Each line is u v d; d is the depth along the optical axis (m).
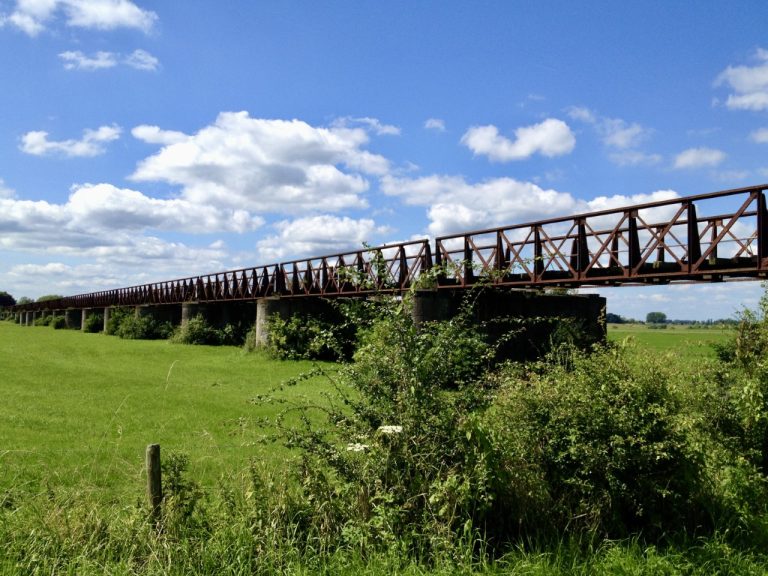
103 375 21.41
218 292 37.59
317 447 5.34
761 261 11.80
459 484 4.81
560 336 16.45
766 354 6.31
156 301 49.56
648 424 5.05
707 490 5.44
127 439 10.53
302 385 17.31
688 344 7.00
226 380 19.89
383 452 5.04
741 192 12.20
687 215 13.26
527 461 5.34
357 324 5.99
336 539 4.82
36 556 4.52
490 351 5.94
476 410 5.36
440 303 18.23
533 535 4.95
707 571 4.62
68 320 69.00
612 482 5.00
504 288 17.81
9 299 161.88
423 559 4.59
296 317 26.97
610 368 5.50
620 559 4.61
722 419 6.12
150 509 4.89
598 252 14.79
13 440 10.44
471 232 18.28
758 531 5.20
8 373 22.05
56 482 7.50
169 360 27.41
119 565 4.45
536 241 16.58
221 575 4.39
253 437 9.58
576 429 5.14
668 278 14.10
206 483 7.22
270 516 4.89
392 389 5.49
